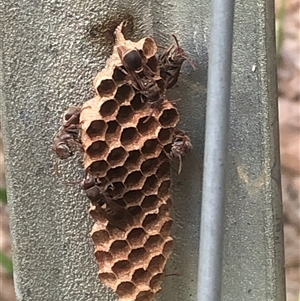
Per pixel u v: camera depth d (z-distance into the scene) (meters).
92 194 0.08
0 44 0.08
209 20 0.08
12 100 0.08
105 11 0.08
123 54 0.08
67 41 0.08
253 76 0.08
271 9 0.08
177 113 0.08
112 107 0.08
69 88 0.08
